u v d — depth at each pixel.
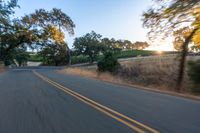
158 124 8.50
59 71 51.88
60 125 8.48
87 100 13.66
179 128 8.02
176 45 21.81
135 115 9.92
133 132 7.59
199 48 21.67
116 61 39.81
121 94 16.22
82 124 8.58
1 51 70.00
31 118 9.57
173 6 18.91
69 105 12.22
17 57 126.44
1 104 12.71
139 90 18.52
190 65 19.88
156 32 20.64
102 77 31.97
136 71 35.06
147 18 20.52
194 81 19.48
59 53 89.38
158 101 13.41
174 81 25.89
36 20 69.81
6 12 58.75
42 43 73.94
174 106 11.93
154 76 29.98
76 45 123.19
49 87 20.38
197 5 18.36
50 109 11.28
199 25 19.47
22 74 40.84
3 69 56.09
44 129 8.02
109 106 11.86
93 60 122.88
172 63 35.97
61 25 74.50
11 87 20.75
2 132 7.77
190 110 10.95
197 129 7.89
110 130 7.80
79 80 27.80
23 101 13.57
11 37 64.81
